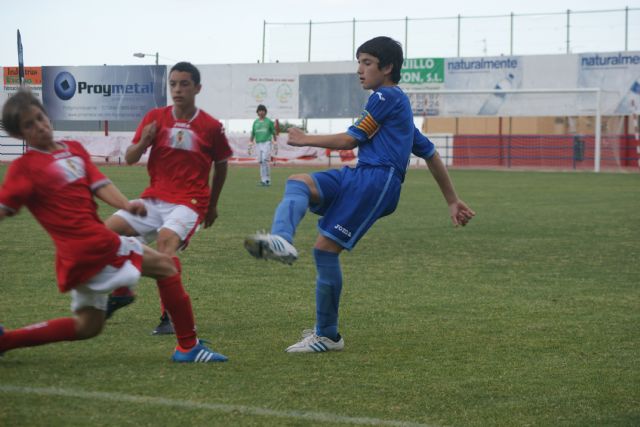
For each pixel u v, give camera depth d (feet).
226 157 26.50
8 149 157.69
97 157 159.94
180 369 20.93
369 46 23.84
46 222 19.42
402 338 25.22
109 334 24.94
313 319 27.78
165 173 25.90
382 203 23.25
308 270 38.24
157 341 24.16
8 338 20.12
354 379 20.40
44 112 19.44
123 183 95.66
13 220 56.24
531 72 160.45
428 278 36.81
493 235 52.95
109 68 169.48
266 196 83.25
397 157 23.45
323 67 167.73
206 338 24.81
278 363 21.89
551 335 25.76
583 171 152.66
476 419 17.53
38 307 28.55
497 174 139.23
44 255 40.88
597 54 157.48
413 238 51.11
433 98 161.89
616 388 20.02
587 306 30.63
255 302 30.63
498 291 33.71
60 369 20.57
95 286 19.61
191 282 34.71
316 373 20.90
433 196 86.74
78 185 19.54
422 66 165.48
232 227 55.62
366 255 43.86
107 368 20.81
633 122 164.14
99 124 187.73
